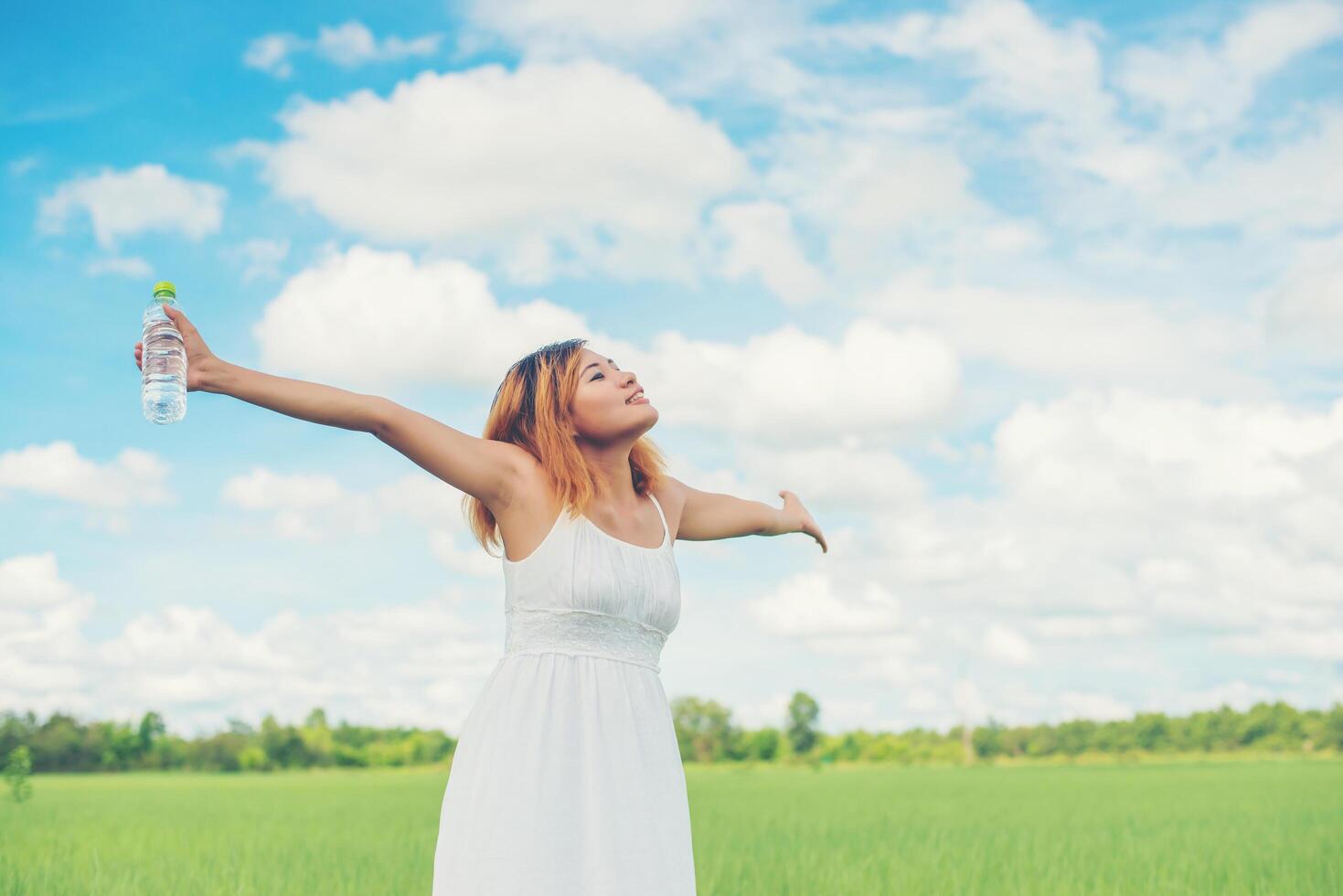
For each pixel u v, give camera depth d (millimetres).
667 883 3023
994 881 9516
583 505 3211
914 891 9094
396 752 105812
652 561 3299
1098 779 44812
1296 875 9508
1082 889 9062
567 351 3385
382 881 9930
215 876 9812
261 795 33844
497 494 3219
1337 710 100250
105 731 92625
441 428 3146
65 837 15141
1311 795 26031
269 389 2904
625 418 3312
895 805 24125
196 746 97688
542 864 2920
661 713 3225
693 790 36188
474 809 3006
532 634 3162
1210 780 40344
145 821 19438
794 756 113062
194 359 2846
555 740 3025
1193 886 9328
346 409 2988
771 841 13750
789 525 4312
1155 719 103125
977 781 45469
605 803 2996
